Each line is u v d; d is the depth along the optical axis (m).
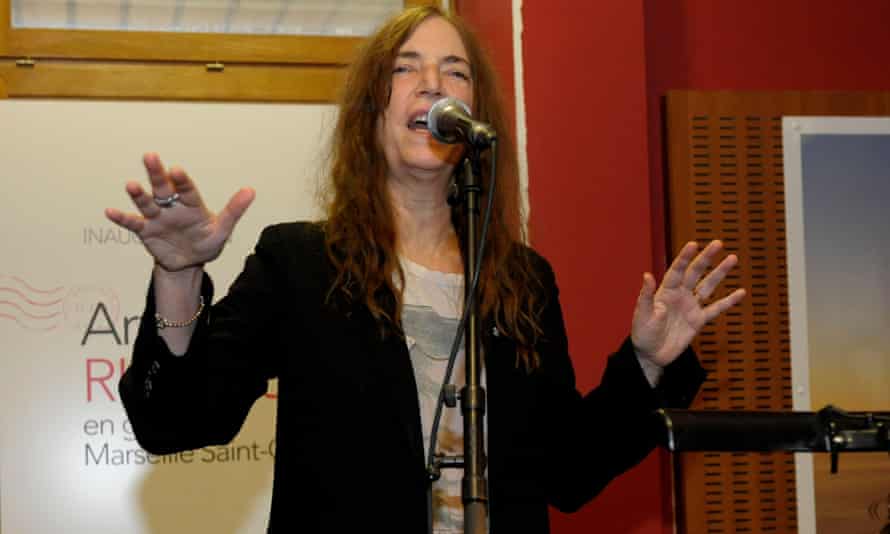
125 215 1.47
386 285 1.74
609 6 3.51
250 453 3.06
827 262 3.68
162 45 3.58
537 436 1.76
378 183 1.86
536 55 3.47
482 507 1.52
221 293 3.10
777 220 3.68
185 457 3.03
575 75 3.48
